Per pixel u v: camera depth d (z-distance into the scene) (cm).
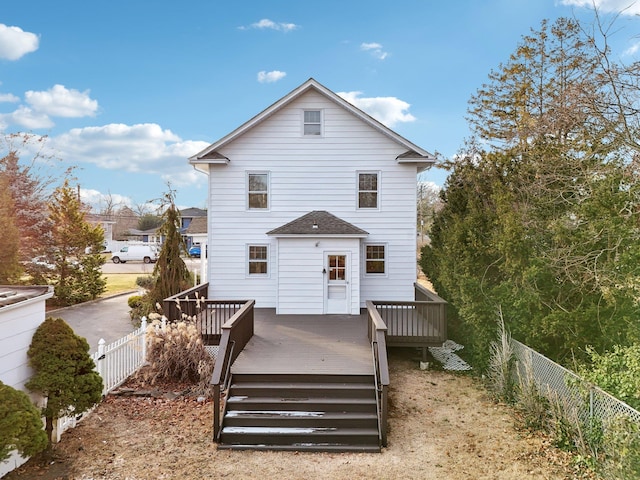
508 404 789
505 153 1252
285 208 1415
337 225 1327
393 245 1419
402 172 1414
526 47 1830
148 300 1444
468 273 959
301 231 1284
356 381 762
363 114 1376
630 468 452
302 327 1119
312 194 1416
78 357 609
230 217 1416
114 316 1703
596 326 728
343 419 678
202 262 1823
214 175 1411
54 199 2152
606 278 678
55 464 570
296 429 667
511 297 848
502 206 888
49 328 591
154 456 602
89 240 2102
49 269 2017
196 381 905
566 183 873
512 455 601
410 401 813
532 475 548
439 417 739
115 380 868
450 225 1277
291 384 755
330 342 966
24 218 2019
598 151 878
